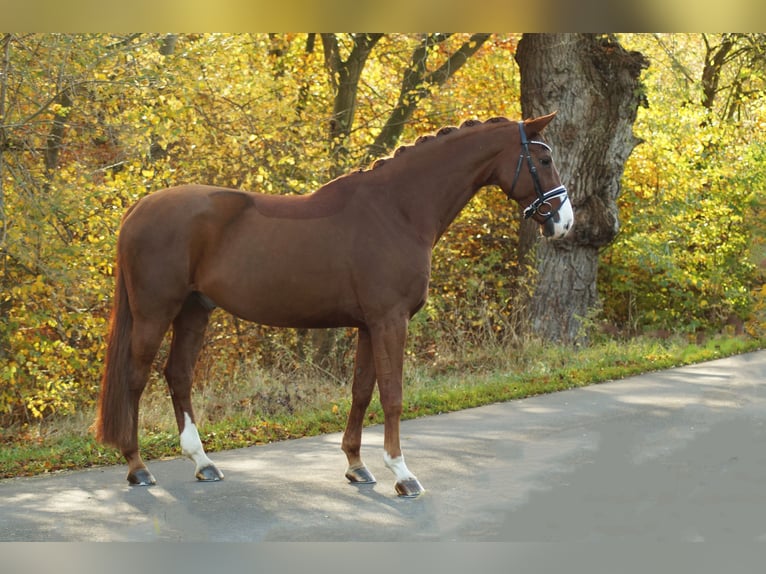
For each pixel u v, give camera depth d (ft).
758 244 52.70
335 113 44.65
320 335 41.98
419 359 41.22
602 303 51.78
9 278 30.68
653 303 54.44
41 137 31.17
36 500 19.04
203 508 18.35
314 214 19.52
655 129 51.57
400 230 19.40
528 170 19.98
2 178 28.78
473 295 46.65
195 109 34.37
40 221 28.27
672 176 51.19
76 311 31.60
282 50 46.47
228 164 37.93
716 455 23.11
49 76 29.43
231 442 25.27
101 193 30.60
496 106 53.31
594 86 43.57
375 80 50.90
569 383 34.58
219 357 39.99
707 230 51.34
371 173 19.90
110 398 20.20
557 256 45.32
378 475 21.30
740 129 59.31
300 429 27.12
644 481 20.62
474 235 50.98
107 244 30.45
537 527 17.29
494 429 26.63
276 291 19.31
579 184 43.78
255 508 18.34
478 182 20.29
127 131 30.76
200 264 19.85
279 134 38.47
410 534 16.74
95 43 29.50
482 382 34.78
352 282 19.24
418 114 49.19
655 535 16.99
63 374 33.24
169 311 19.94
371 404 29.99
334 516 17.78
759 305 50.52
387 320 19.15
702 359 41.86
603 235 44.42
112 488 20.12
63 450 24.22
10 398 31.19
